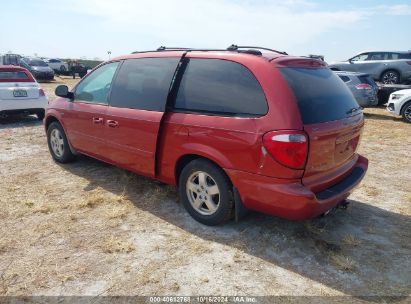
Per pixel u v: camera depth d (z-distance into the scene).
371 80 12.54
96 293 2.80
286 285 2.93
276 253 3.37
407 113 11.11
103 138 4.69
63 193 4.62
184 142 3.71
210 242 3.53
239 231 3.73
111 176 5.23
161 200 4.44
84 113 4.93
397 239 3.67
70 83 24.56
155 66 4.12
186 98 3.76
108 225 3.83
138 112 4.14
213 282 2.95
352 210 4.34
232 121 3.32
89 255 3.29
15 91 9.06
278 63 3.31
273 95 3.13
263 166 3.15
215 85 3.55
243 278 3.01
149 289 2.86
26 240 3.51
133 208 4.23
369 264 3.23
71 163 5.83
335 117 3.39
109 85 4.66
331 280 3.00
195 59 3.80
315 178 3.27
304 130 3.01
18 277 2.97
